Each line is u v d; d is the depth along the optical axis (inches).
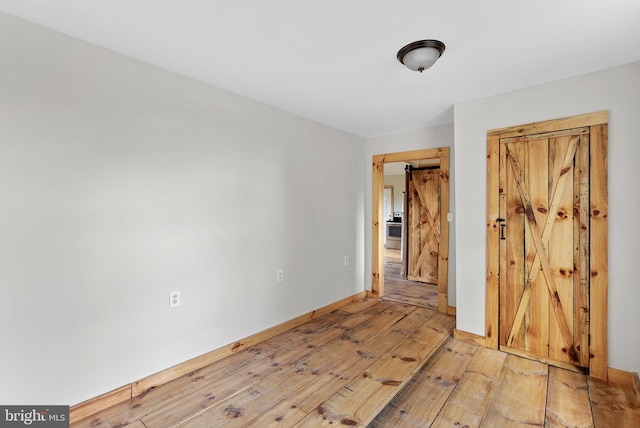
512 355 103.5
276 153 121.7
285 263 125.8
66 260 70.3
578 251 92.6
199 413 74.0
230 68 88.1
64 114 70.1
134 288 81.4
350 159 163.6
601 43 74.4
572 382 86.9
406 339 116.9
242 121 108.8
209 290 98.3
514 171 103.7
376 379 88.8
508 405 76.9
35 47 66.4
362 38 72.9
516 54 79.9
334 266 153.2
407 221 222.5
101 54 75.9
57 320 69.2
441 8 61.5
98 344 75.1
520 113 102.3
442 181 148.2
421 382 87.4
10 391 63.8
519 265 103.0
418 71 85.8
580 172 92.1
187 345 92.7
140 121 82.7
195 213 94.7
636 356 83.5
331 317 142.0
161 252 86.7
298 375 91.0
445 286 146.8
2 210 62.6
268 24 67.4
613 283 86.7
